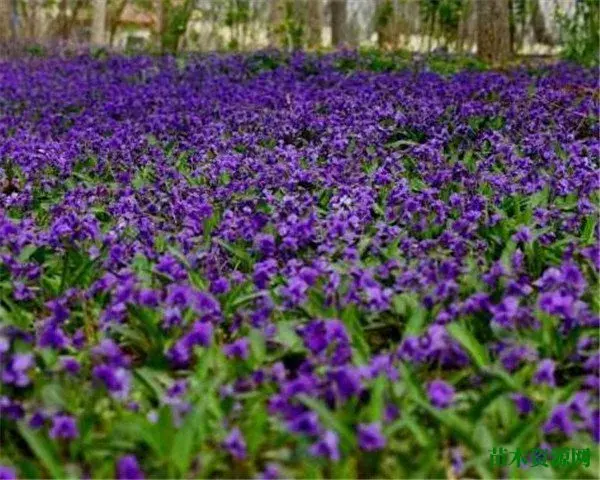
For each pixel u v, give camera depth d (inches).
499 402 113.7
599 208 186.4
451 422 106.3
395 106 325.1
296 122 295.0
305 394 106.4
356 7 868.6
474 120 291.0
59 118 351.3
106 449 108.0
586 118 290.5
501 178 210.1
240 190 213.2
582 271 151.1
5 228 169.8
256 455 109.2
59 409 113.3
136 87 449.4
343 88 398.3
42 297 155.9
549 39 759.7
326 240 166.2
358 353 124.7
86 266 158.2
